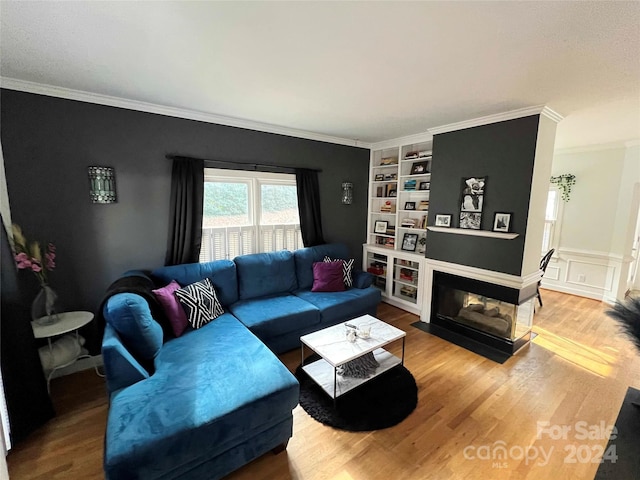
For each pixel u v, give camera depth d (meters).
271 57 1.81
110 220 2.68
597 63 1.81
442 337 3.32
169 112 2.85
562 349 3.04
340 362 2.04
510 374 2.59
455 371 2.63
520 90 2.27
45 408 1.99
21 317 1.87
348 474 1.65
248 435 1.60
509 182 2.86
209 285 2.84
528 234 2.81
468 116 3.00
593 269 4.59
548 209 5.05
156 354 2.05
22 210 2.31
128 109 2.67
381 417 2.06
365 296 3.43
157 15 1.39
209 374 1.80
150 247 2.90
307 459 1.75
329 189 4.21
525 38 1.55
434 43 1.62
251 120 3.26
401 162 4.12
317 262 3.74
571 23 1.41
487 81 2.12
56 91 2.33
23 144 2.28
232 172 3.32
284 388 1.70
